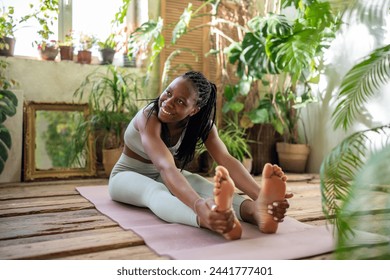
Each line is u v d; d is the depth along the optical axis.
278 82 3.84
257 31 3.09
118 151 3.01
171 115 1.56
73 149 3.27
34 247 1.26
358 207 1.14
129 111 3.15
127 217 1.69
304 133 3.79
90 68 3.34
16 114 2.89
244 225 1.54
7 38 3.02
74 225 1.58
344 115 1.55
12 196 2.22
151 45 3.58
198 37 3.79
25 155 2.90
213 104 1.76
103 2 3.51
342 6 1.69
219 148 1.76
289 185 2.87
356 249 1.13
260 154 3.69
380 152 1.14
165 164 1.46
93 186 2.58
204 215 1.28
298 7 2.91
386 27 2.94
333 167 1.21
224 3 3.68
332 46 3.44
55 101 3.19
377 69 1.45
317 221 1.74
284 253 1.21
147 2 3.58
